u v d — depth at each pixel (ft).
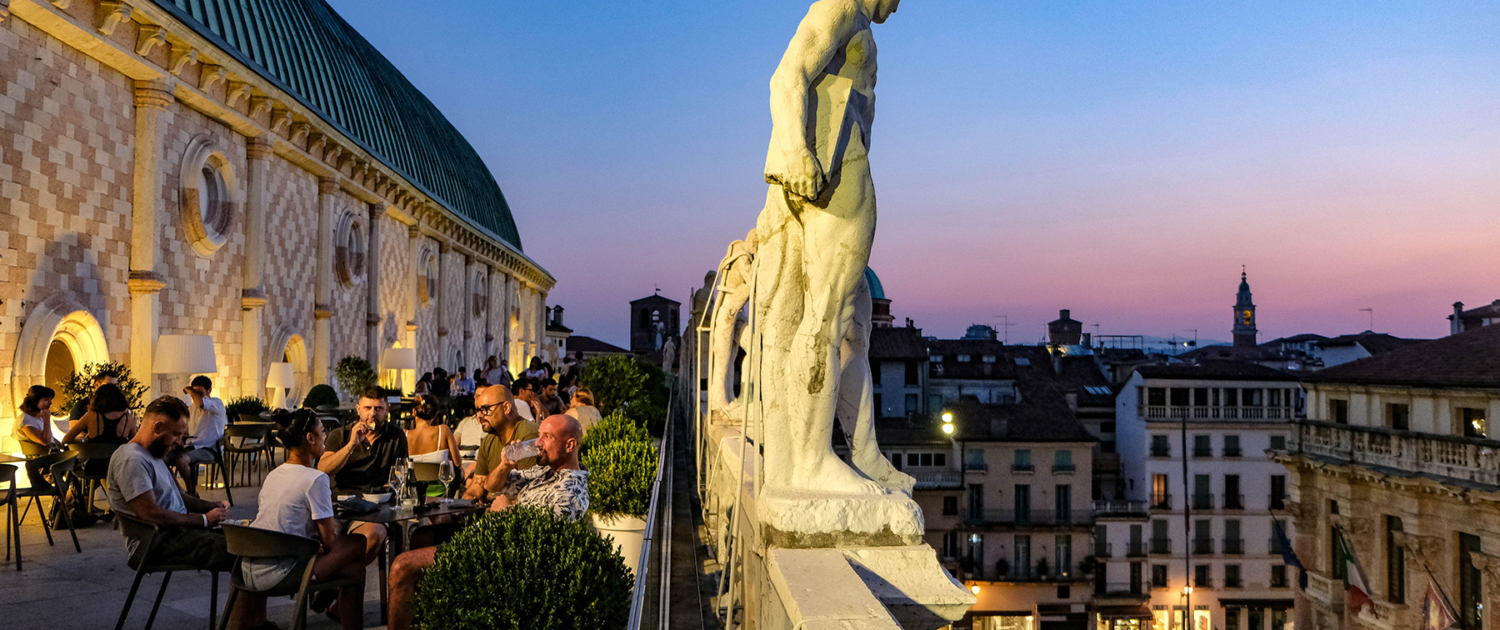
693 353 55.21
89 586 24.50
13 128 44.32
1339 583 122.31
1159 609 186.29
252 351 68.39
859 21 11.81
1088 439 177.58
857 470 14.17
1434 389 110.52
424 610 15.26
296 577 18.22
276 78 67.56
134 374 54.03
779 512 11.53
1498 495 93.30
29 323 45.11
